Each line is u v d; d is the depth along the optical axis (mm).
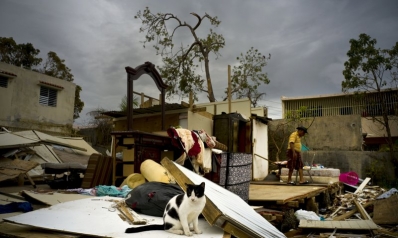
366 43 15625
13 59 22062
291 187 9445
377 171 14133
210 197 3811
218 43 20844
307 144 16109
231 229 3490
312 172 12250
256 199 6652
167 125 11070
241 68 20609
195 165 6703
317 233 6152
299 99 20875
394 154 14328
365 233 6027
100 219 3846
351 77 15891
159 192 4414
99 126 18938
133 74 7637
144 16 19188
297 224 6855
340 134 15508
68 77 24375
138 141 6844
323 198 9617
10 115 16281
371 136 18531
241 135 13430
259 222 4164
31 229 3600
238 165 6156
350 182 12297
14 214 4352
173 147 8109
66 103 19547
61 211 4160
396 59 15195
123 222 3797
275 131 17000
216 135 12250
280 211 6340
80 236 3299
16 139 9797
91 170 7082
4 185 8406
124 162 7191
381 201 8086
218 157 7156
